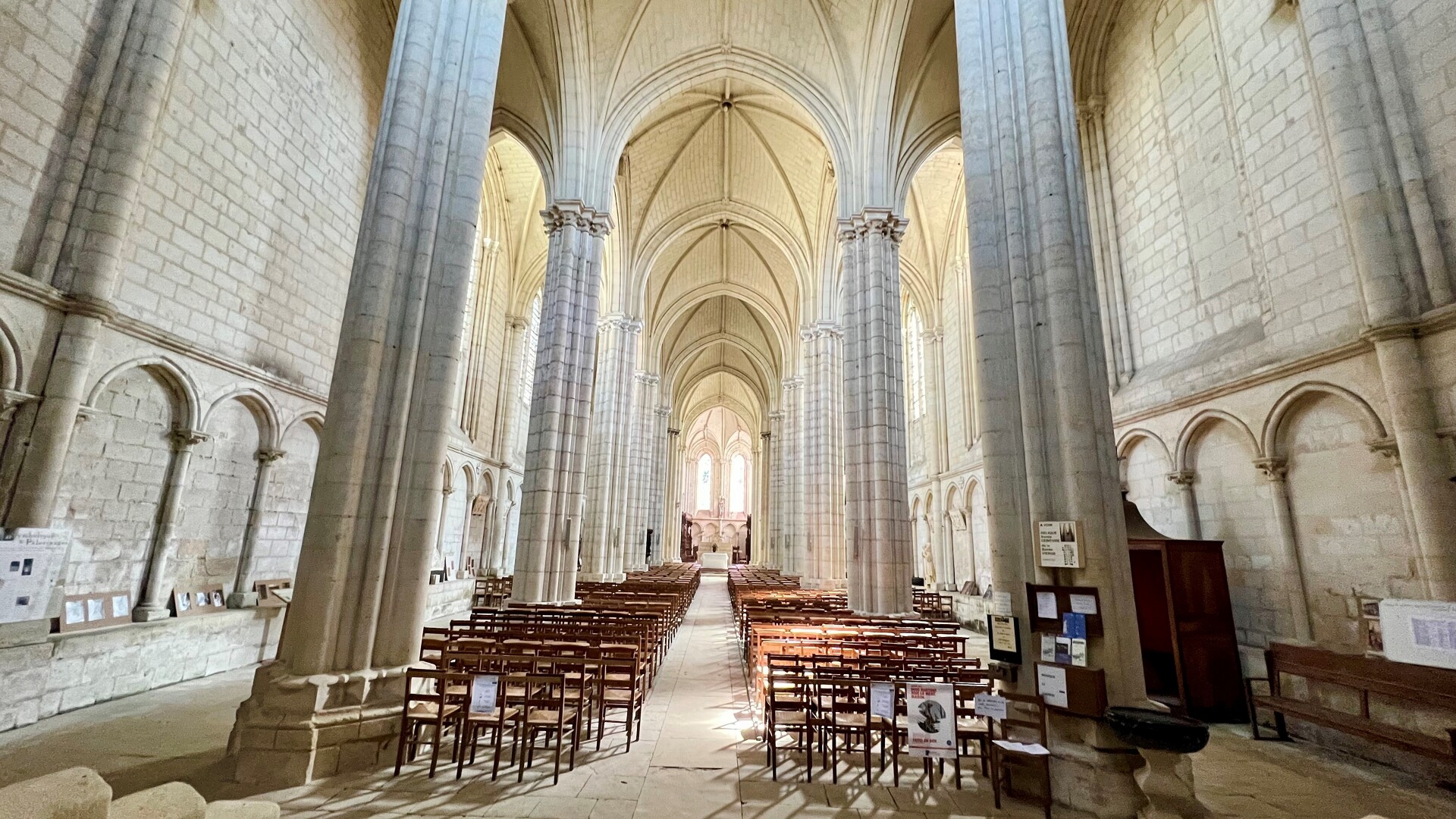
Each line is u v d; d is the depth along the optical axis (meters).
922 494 23.19
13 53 6.15
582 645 6.61
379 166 6.62
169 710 6.90
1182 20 10.38
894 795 5.00
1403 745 5.33
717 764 5.59
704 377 44.38
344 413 6.01
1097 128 12.51
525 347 23.16
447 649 6.32
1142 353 11.27
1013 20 7.12
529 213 21.12
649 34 15.09
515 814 4.46
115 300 7.12
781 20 15.21
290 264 10.18
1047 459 6.03
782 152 20.69
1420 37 6.54
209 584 8.93
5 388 6.01
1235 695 7.84
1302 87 8.00
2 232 6.06
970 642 13.81
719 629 15.12
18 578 6.03
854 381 13.85
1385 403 6.70
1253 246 8.74
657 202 22.02
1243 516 8.64
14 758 5.31
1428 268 6.23
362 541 5.94
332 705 5.39
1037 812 4.76
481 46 7.43
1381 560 6.78
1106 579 5.45
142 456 7.79
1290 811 4.97
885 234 14.20
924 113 14.73
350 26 11.48
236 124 8.90
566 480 13.11
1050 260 6.23
